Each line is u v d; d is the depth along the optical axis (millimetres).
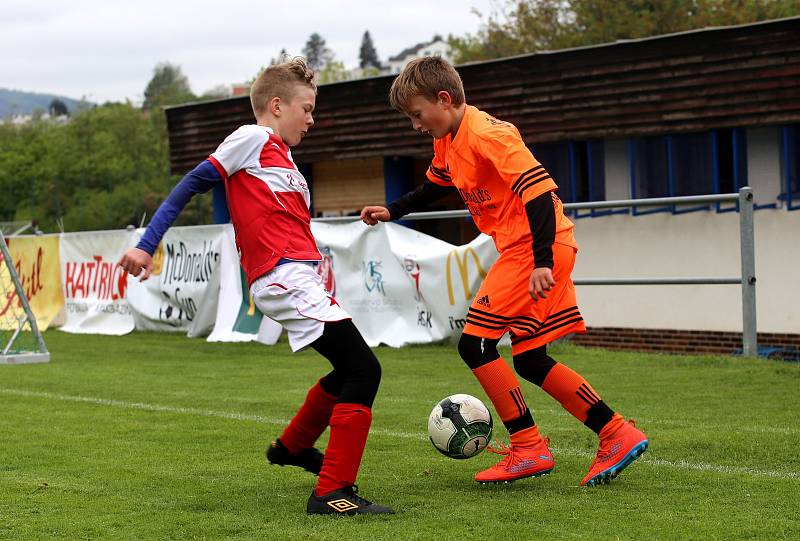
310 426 4961
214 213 23266
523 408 5035
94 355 12227
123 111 73500
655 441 6012
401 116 18688
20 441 6500
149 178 69625
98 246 15602
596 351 10562
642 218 16000
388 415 7266
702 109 14836
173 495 4949
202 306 13859
